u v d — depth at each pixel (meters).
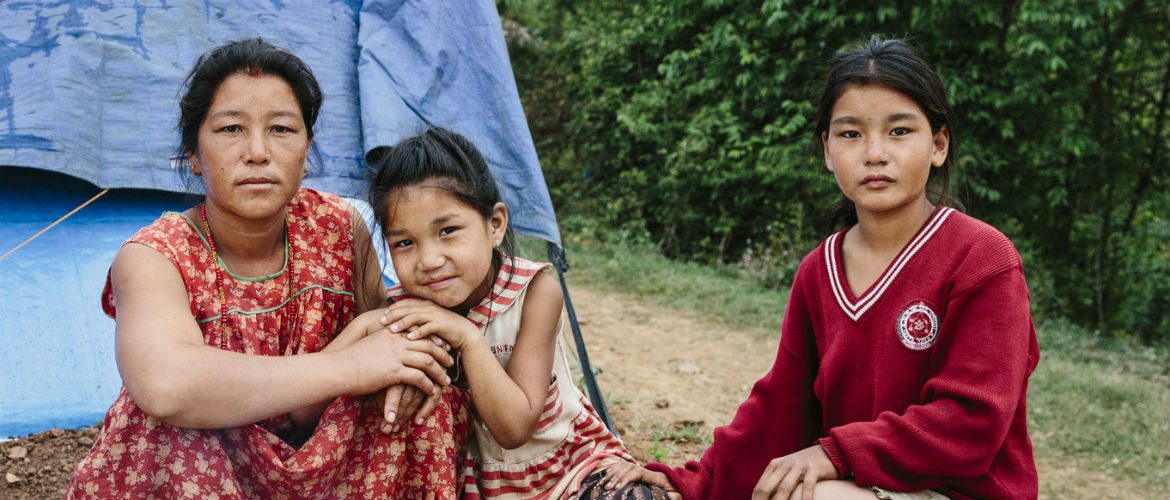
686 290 7.81
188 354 1.68
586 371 3.80
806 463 1.78
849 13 8.59
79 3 3.35
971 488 1.84
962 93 8.16
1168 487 4.45
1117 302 9.64
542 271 2.12
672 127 9.90
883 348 1.86
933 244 1.86
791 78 9.08
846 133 1.89
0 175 3.27
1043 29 8.12
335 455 1.81
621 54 10.77
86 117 3.23
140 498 1.78
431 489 1.91
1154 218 9.82
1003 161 8.41
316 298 1.97
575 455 2.15
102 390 3.00
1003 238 1.82
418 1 3.80
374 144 3.46
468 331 1.90
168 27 3.44
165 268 1.79
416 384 1.85
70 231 3.25
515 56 12.18
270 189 1.81
